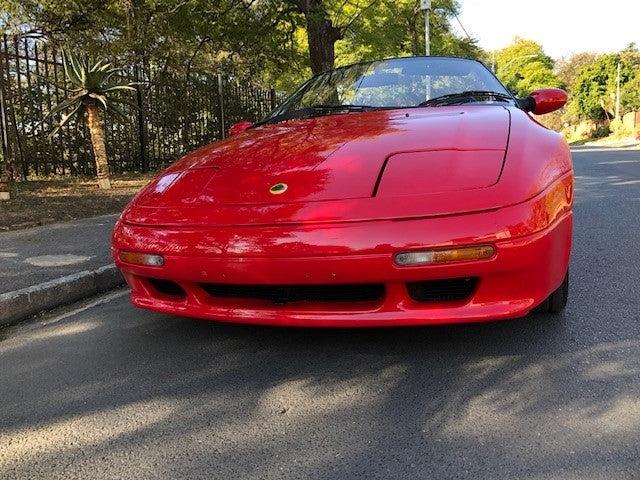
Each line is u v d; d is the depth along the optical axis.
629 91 52.12
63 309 3.96
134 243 2.88
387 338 3.11
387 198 2.55
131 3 13.02
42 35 14.23
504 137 2.92
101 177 9.15
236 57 16.94
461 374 2.68
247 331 3.33
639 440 2.10
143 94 12.13
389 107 3.85
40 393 2.68
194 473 2.03
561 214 2.74
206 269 2.67
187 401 2.56
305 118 3.87
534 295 2.58
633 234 5.73
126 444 2.23
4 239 5.65
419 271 2.44
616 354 2.83
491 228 2.43
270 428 2.31
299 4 13.43
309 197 2.65
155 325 3.53
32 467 2.09
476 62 4.37
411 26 23.19
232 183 2.91
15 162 9.58
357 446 2.15
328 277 2.50
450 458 2.05
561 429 2.20
